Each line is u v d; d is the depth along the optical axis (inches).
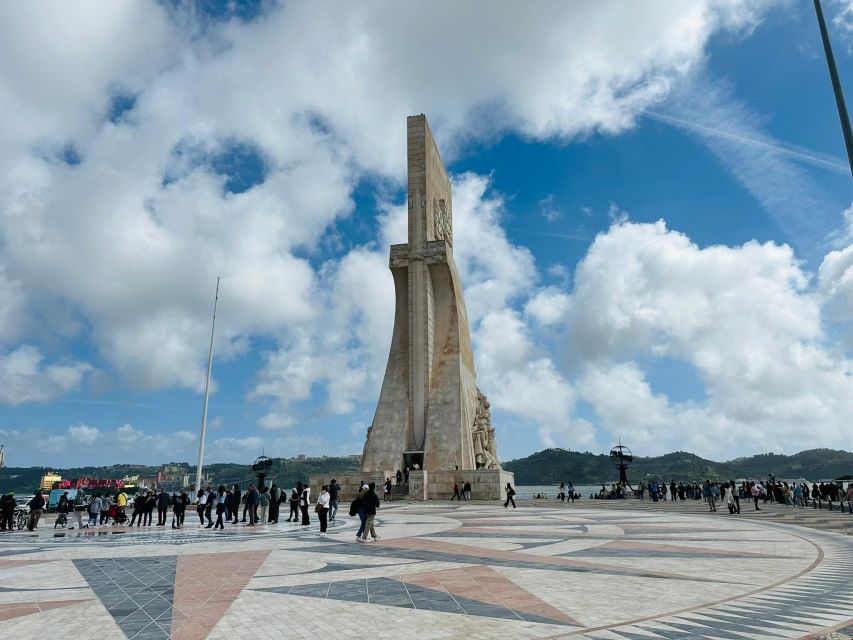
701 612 272.4
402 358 1908.2
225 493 893.2
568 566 406.9
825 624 248.5
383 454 1764.3
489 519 864.9
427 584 344.2
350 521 856.9
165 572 398.6
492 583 346.0
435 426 1770.4
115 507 943.7
